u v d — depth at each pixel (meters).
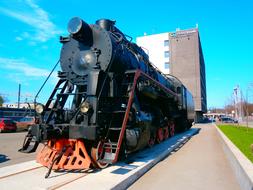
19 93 40.03
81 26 7.38
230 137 14.41
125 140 7.22
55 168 6.64
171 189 5.88
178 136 16.86
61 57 8.17
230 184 6.29
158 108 11.83
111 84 7.30
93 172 6.55
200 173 7.34
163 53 61.62
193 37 59.41
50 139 6.55
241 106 37.47
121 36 8.39
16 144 14.62
